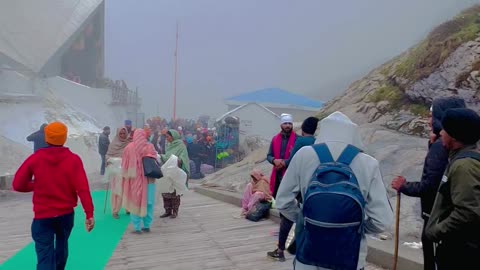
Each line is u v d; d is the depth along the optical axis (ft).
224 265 19.72
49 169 15.23
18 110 69.67
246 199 31.12
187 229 27.61
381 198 10.01
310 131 18.25
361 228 9.70
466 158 9.27
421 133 30.48
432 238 9.83
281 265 19.45
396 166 26.76
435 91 30.91
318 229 9.52
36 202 15.28
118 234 26.35
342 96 44.68
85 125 83.71
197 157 70.95
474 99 27.71
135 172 26.08
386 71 40.86
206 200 39.88
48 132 15.39
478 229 9.02
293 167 10.61
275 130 97.50
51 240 15.38
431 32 35.60
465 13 33.94
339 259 9.43
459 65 29.86
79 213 33.32
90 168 73.67
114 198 31.24
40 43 92.27
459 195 9.04
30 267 20.15
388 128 32.91
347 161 10.06
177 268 19.45
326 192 9.56
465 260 9.14
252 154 49.52
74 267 19.86
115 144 32.91
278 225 28.14
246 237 25.05
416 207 22.49
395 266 13.84
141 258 21.17
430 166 11.82
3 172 52.03
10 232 27.71
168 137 32.40
